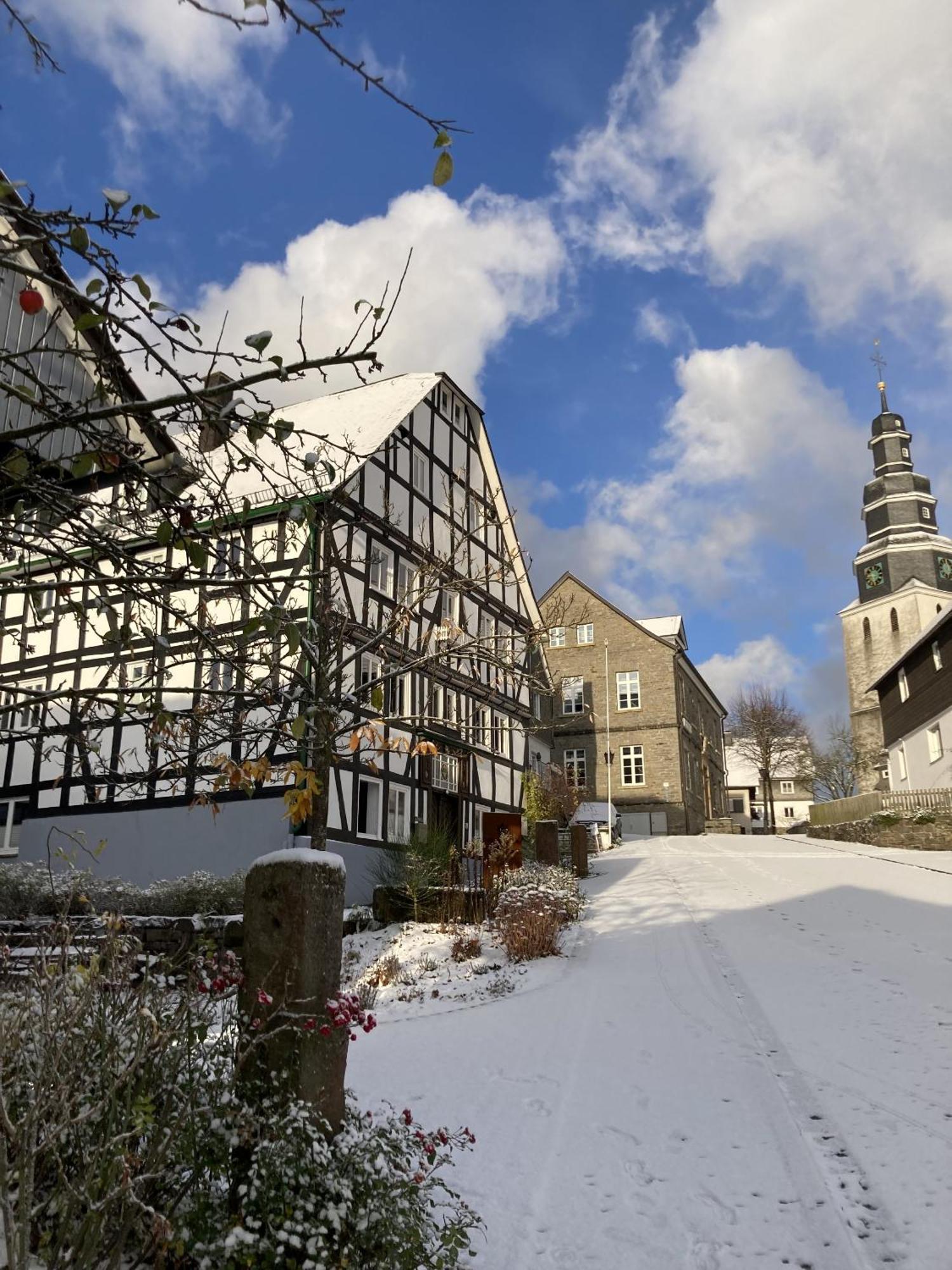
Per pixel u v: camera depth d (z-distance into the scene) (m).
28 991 3.66
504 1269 4.38
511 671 10.13
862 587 73.69
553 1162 5.55
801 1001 9.08
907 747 39.25
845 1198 4.97
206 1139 3.51
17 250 3.02
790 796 85.50
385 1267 3.54
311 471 4.45
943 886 17.12
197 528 3.82
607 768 46.22
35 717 4.28
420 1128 4.49
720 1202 5.02
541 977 11.35
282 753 17.72
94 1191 3.11
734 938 12.77
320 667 5.71
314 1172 3.55
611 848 32.53
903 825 28.30
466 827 23.97
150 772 4.89
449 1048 8.16
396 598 21.05
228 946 11.42
